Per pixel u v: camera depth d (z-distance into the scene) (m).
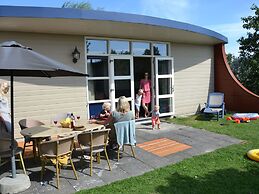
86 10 6.27
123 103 5.45
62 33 7.86
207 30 9.12
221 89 12.16
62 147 4.32
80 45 8.24
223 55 11.91
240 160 5.30
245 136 7.18
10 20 6.11
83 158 5.27
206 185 4.20
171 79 10.43
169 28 7.75
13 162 4.32
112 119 5.39
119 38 9.02
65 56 7.99
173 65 10.50
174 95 10.64
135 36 8.99
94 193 4.01
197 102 11.55
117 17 6.62
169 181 4.38
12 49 3.80
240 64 16.86
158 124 8.46
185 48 10.98
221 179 4.41
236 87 11.64
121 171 4.88
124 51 9.20
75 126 5.12
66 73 4.37
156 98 9.95
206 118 10.20
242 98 11.49
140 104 9.72
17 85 7.36
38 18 6.03
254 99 11.12
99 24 6.95
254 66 15.09
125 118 5.34
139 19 6.94
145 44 9.72
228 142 6.64
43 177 4.63
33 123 5.93
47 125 5.65
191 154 5.76
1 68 3.29
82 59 8.28
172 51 10.49
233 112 11.53
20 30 7.20
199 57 11.57
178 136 7.36
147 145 6.51
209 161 5.28
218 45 12.03
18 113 7.38
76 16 6.19
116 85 8.98
